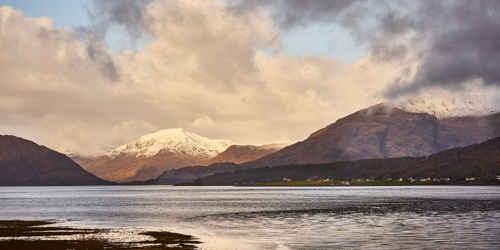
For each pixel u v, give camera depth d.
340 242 77.31
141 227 104.00
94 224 111.94
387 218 115.94
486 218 111.69
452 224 100.25
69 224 111.44
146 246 72.50
